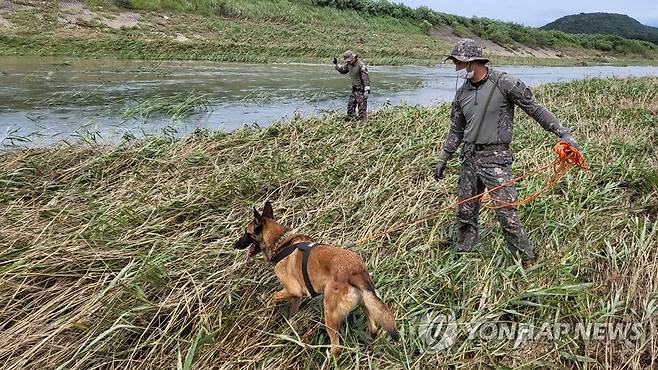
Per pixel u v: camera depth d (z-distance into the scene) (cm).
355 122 1006
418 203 580
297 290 384
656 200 588
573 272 457
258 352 361
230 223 518
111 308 366
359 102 1031
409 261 463
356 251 473
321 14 3678
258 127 901
